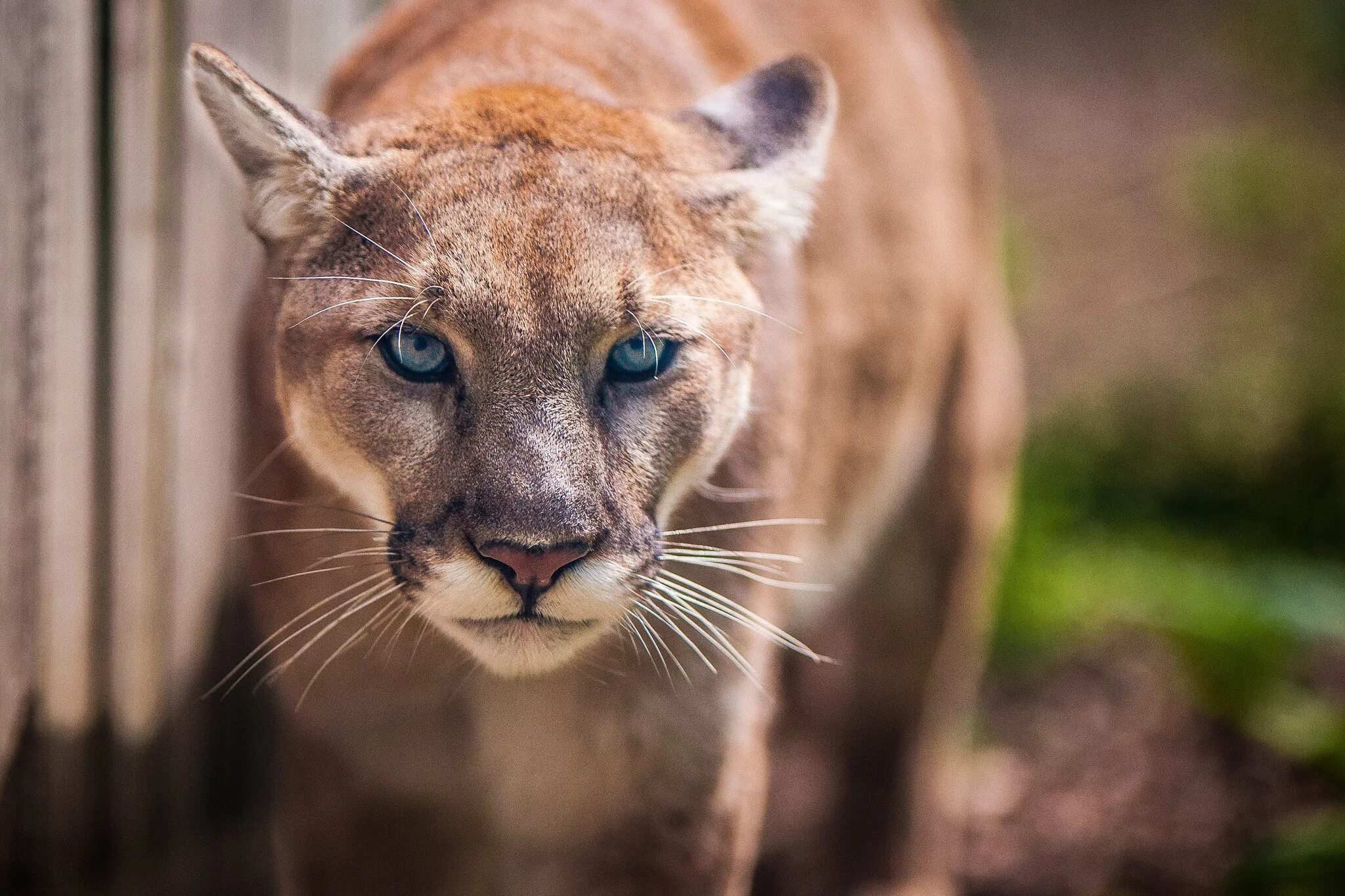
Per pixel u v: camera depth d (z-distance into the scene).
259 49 7.82
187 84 5.84
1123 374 13.88
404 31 7.12
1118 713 10.80
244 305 7.00
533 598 5.61
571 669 6.27
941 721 9.70
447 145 5.81
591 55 6.84
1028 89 18.39
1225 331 14.26
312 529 6.15
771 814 10.12
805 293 7.50
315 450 5.87
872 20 8.68
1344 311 13.80
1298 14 18.81
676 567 6.32
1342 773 9.55
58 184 6.56
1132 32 19.70
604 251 5.54
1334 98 18.20
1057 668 11.21
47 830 7.14
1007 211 16.14
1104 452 12.96
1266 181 15.73
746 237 6.11
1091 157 17.22
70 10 6.50
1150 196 16.59
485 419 5.45
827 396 7.79
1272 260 15.58
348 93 7.05
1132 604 10.85
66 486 6.86
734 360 6.05
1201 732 10.50
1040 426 13.13
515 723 6.49
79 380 6.82
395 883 6.90
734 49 7.65
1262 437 12.98
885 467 8.81
